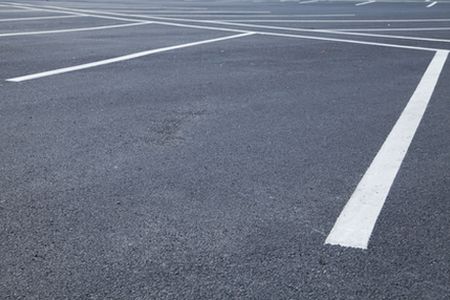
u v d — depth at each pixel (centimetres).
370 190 344
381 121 501
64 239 279
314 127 480
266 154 409
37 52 870
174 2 2297
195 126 479
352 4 2258
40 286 238
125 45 963
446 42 1064
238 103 561
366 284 240
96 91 604
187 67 760
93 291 234
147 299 229
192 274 248
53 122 482
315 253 267
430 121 502
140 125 479
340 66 786
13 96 572
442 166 388
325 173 372
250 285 240
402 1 2520
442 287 238
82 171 370
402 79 697
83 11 1677
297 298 230
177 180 357
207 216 305
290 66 781
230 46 972
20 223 295
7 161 385
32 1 2134
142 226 294
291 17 1594
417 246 275
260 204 322
